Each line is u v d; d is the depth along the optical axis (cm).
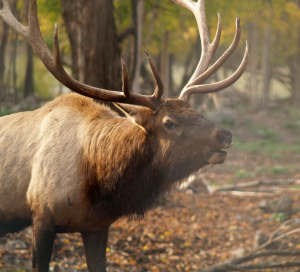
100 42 1382
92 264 835
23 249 1080
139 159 758
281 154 2855
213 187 1895
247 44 777
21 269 971
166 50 3303
